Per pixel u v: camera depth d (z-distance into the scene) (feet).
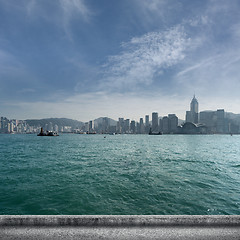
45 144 211.41
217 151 130.62
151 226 7.70
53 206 26.76
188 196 29.96
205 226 7.66
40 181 42.14
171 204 26.63
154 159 83.35
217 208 25.04
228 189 33.96
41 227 7.60
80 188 35.58
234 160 79.77
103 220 7.82
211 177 44.86
